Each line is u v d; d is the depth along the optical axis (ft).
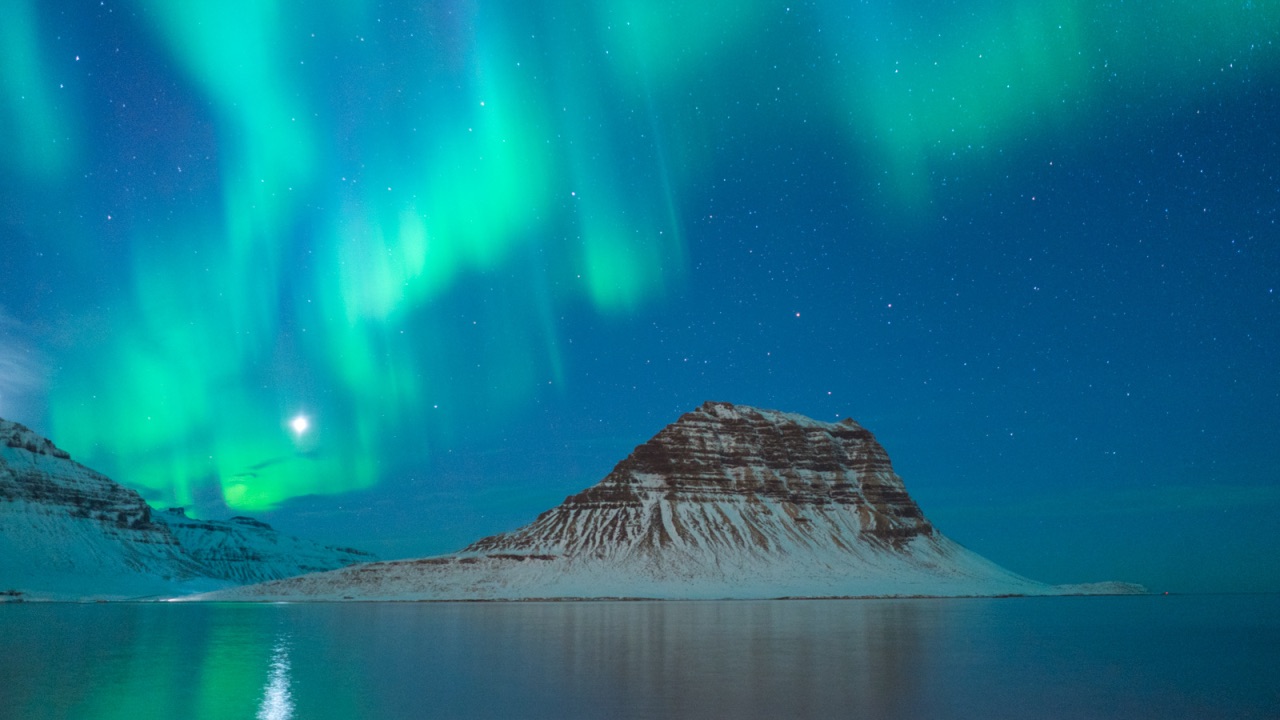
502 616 428.15
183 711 138.72
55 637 297.53
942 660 215.51
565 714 135.03
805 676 181.06
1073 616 451.53
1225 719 135.95
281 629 333.01
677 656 219.61
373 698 152.05
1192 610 568.82
